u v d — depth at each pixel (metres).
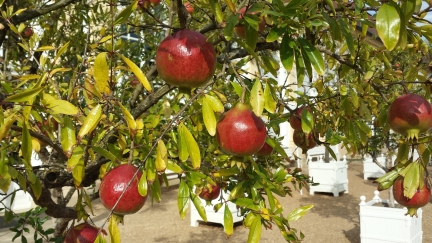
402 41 1.14
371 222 5.96
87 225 1.79
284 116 2.43
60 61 3.75
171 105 2.57
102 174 1.82
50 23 3.91
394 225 5.79
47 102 1.34
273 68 1.55
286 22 1.35
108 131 1.99
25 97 1.27
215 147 2.41
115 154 1.73
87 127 1.29
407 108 1.62
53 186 2.17
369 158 12.86
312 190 10.48
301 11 1.39
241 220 7.65
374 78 2.19
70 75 3.42
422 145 1.80
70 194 3.11
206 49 1.26
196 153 1.33
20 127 1.57
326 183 10.27
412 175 1.74
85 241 1.72
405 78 2.07
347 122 2.54
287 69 1.35
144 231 7.48
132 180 1.30
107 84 1.31
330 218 8.02
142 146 1.75
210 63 1.26
